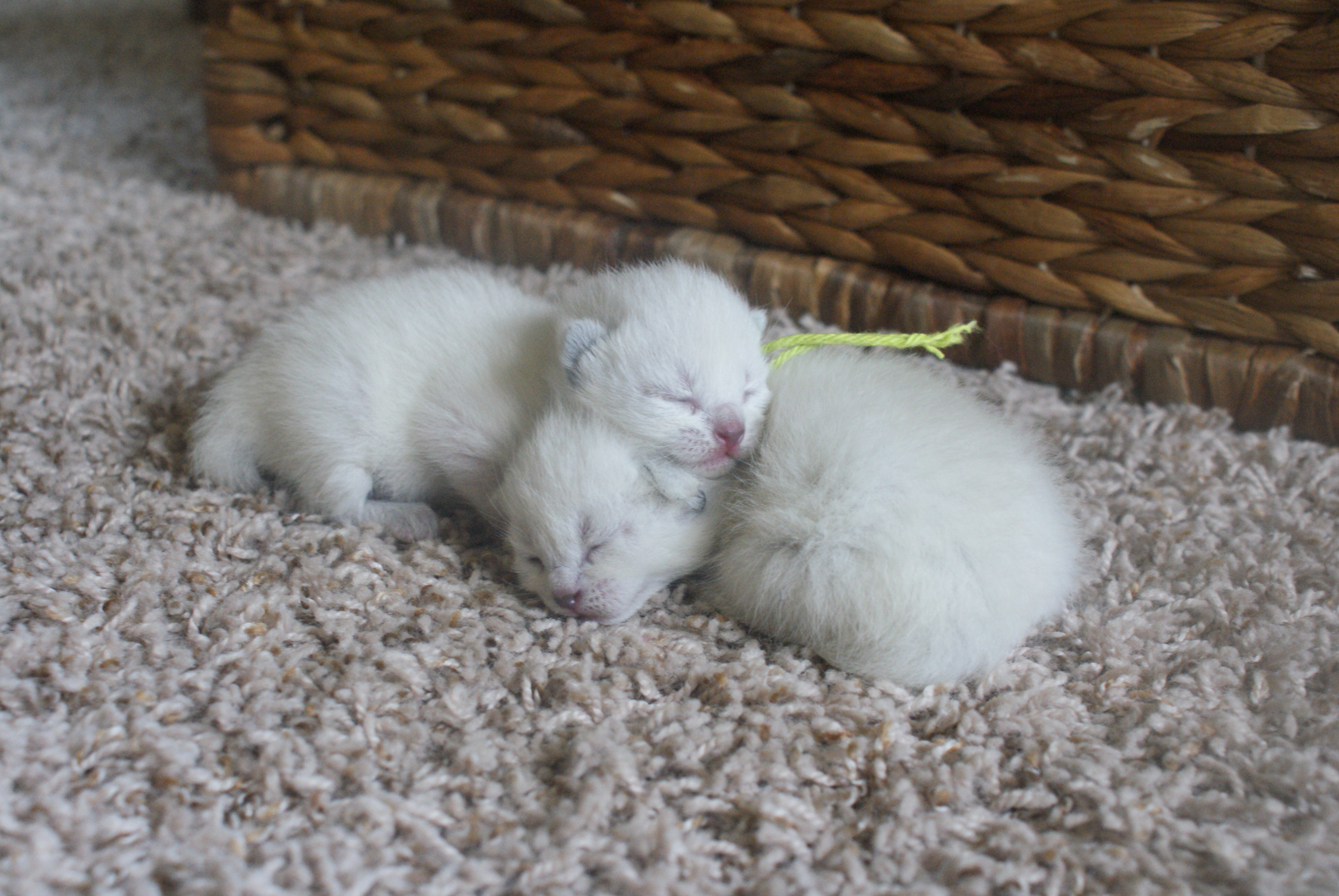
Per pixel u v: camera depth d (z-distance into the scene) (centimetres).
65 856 36
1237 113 44
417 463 45
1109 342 48
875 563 40
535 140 54
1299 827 37
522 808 37
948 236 49
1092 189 47
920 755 38
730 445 42
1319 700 39
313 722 38
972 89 47
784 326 51
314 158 58
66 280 52
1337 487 45
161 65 77
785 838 37
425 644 40
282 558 42
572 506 41
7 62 76
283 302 52
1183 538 44
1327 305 45
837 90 49
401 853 36
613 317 44
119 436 46
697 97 50
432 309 45
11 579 41
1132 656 41
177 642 40
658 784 37
